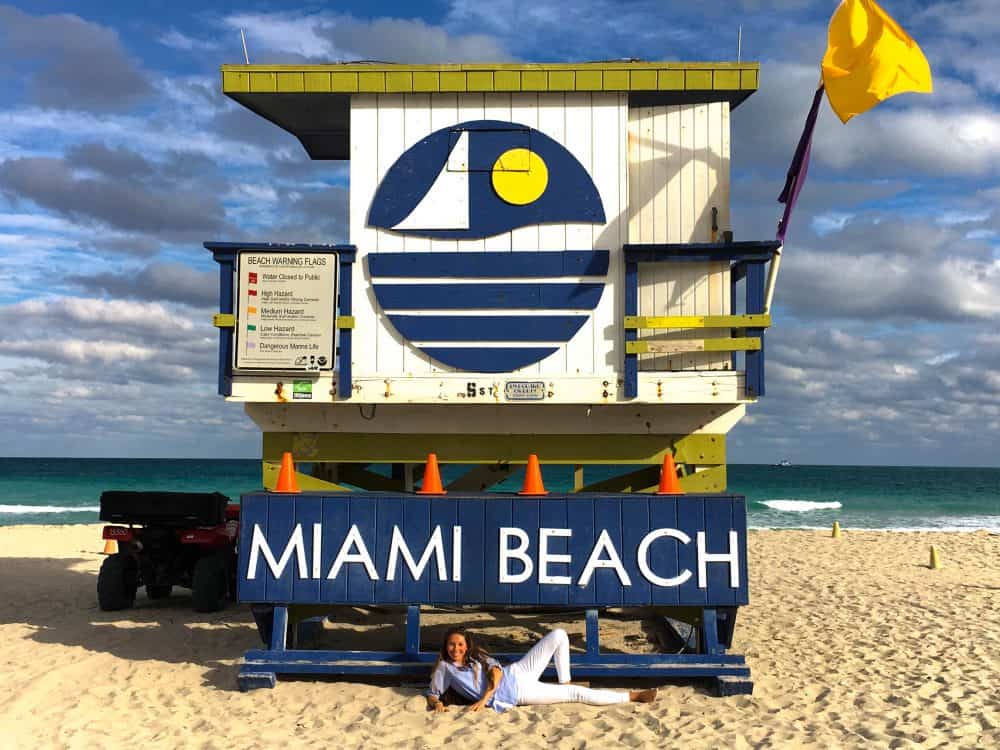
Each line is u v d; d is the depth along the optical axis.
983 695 7.42
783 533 25.14
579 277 8.84
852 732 6.38
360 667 7.37
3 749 6.10
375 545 7.45
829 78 8.66
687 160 9.39
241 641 9.70
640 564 7.34
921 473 119.38
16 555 18.39
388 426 9.06
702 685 7.54
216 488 66.69
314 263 8.83
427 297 8.85
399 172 8.98
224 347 8.80
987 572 16.22
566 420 9.00
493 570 7.39
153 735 6.39
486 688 6.93
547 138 8.97
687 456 8.95
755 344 8.57
